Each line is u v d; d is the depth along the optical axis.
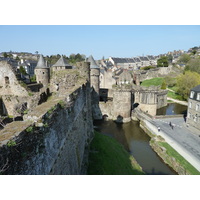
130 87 31.61
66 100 9.30
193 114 27.23
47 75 32.00
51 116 6.88
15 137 4.54
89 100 19.52
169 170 17.45
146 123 29.70
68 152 9.50
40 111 6.54
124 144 23.42
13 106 16.38
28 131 5.16
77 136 12.05
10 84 17.83
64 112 8.87
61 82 15.78
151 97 37.06
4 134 4.60
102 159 15.55
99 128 29.20
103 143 19.47
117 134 26.80
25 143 4.99
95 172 13.45
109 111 33.41
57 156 7.64
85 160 13.89
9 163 4.26
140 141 24.39
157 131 26.02
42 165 6.05
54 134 7.29
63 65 32.12
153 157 19.98
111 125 30.61
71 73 16.50
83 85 15.53
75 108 11.55
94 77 31.70
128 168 16.05
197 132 25.36
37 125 5.84
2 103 17.61
